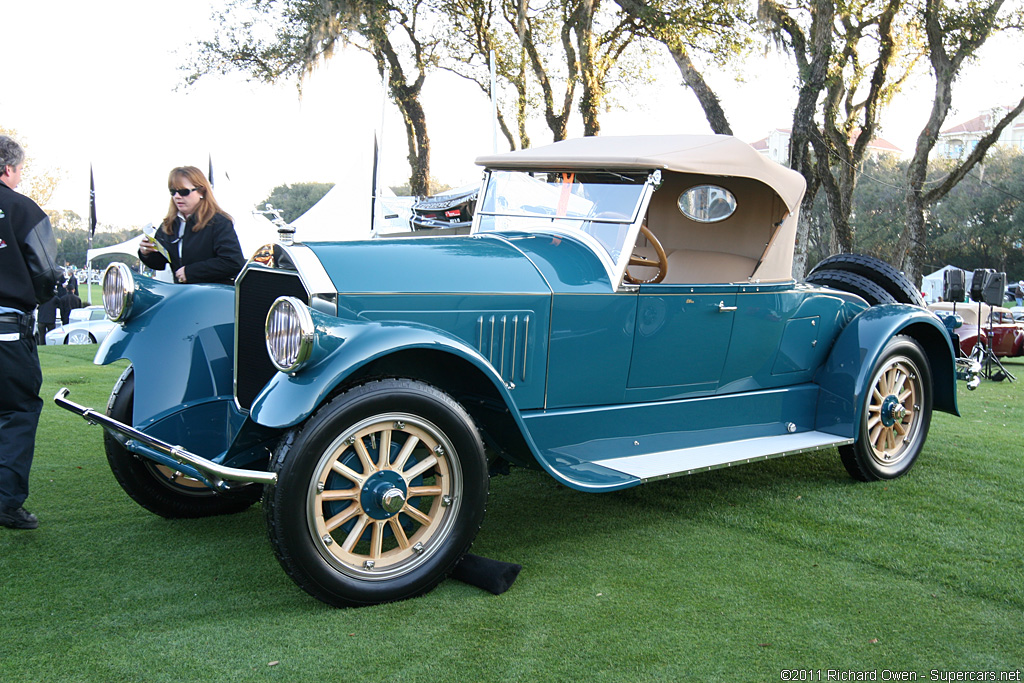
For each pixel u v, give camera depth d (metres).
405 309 2.72
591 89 14.76
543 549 3.03
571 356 3.11
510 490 3.86
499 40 16.80
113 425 2.54
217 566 2.79
